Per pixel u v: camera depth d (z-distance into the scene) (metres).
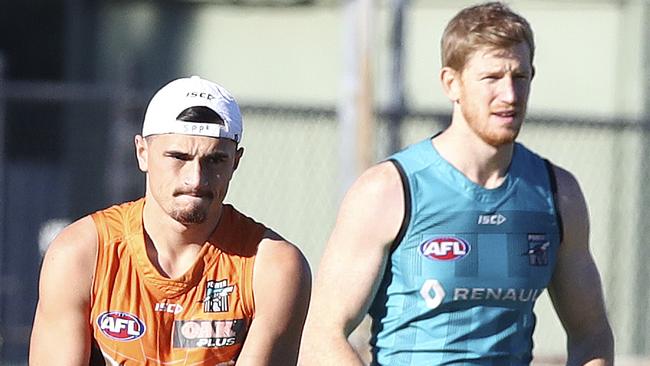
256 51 37.44
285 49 37.44
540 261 15.55
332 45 37.31
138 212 12.76
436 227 15.26
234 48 37.41
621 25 36.53
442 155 15.40
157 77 37.47
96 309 12.49
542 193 15.68
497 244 15.37
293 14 37.38
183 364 12.53
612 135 36.19
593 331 16.12
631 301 35.75
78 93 33.38
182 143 12.13
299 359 15.26
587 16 36.69
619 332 35.62
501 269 15.33
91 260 12.54
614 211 36.09
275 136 36.38
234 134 12.36
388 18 31.91
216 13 37.44
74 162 35.78
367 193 15.34
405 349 15.44
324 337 15.12
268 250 12.84
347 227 15.34
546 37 36.75
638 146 35.81
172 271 12.57
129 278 12.51
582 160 36.41
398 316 15.41
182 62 37.41
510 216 15.43
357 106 27.16
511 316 15.57
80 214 35.69
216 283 12.62
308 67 37.41
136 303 12.48
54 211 36.44
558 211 15.73
